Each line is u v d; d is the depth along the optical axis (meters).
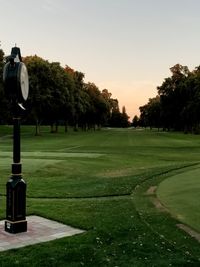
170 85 114.00
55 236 10.09
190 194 15.09
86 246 9.25
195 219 11.46
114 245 9.37
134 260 8.47
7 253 8.78
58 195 16.31
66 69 129.12
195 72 108.94
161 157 38.75
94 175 23.83
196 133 128.00
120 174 23.55
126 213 12.39
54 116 98.31
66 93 93.19
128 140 72.56
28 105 86.06
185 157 39.34
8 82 10.34
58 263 8.28
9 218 10.41
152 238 9.83
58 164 28.52
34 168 26.11
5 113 76.56
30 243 9.50
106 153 40.84
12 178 10.42
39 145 53.69
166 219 11.51
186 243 9.51
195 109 95.62
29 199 15.34
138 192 16.34
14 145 10.46
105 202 14.44
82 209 13.07
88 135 98.12
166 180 19.22
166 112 118.00
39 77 87.50
